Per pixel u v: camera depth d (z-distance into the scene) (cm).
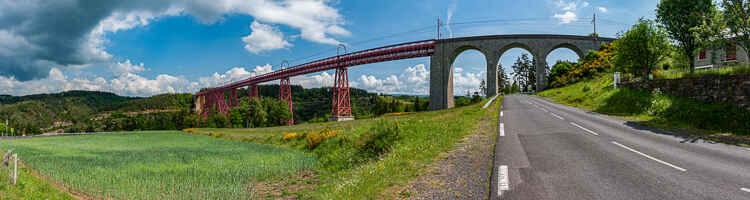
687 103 2009
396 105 12688
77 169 1628
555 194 600
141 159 2064
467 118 2269
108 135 6275
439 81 7506
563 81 7075
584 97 3650
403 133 1619
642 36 3033
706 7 2262
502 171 779
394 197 633
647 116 2111
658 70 3441
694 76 2111
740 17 1669
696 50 2136
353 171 1178
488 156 978
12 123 15888
